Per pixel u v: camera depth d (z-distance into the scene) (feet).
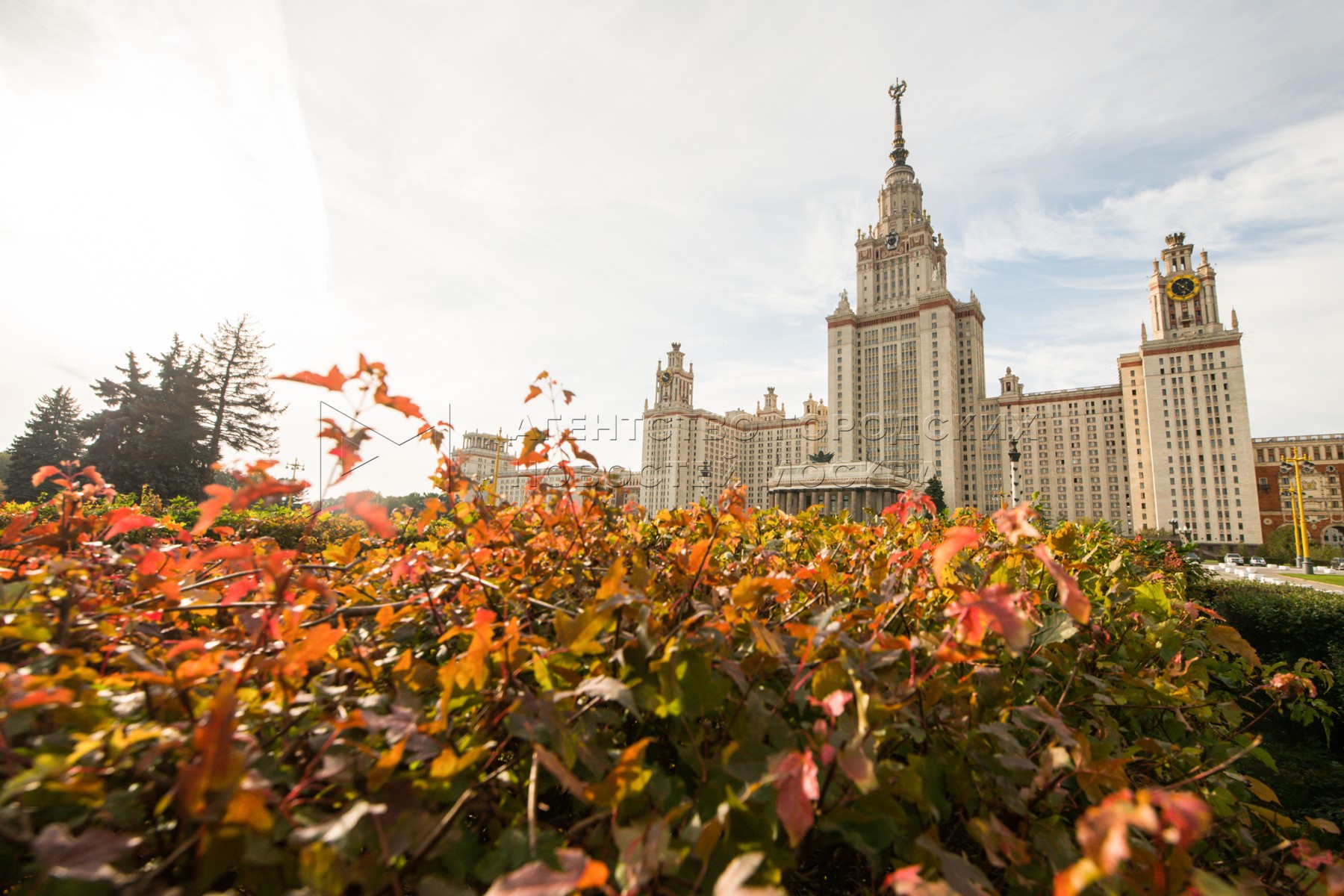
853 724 3.62
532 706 3.17
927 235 349.20
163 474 99.96
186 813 2.47
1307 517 268.62
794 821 2.66
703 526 7.27
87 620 4.19
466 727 3.60
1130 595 8.00
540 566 6.37
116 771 2.81
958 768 4.09
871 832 3.19
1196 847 5.06
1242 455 282.36
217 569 6.36
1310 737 19.29
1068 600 3.51
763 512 12.89
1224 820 5.11
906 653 4.79
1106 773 3.80
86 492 4.83
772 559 6.97
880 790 3.31
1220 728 7.22
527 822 3.24
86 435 107.04
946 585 5.91
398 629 5.14
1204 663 7.37
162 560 4.73
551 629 5.32
